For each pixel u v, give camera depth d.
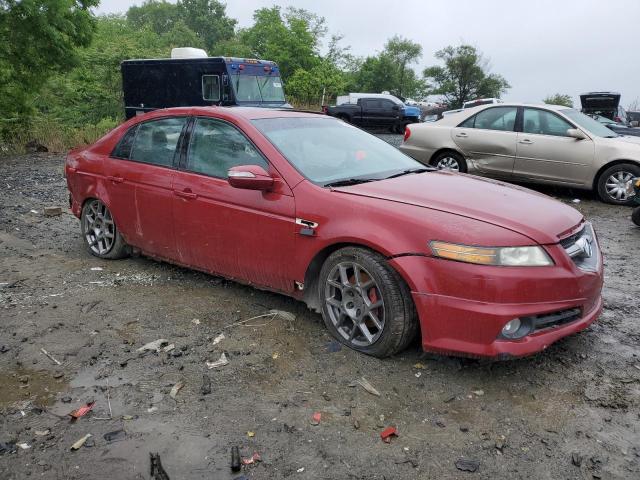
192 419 2.96
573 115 9.55
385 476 2.54
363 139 4.82
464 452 2.71
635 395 3.19
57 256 5.82
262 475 2.55
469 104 28.02
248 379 3.35
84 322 4.15
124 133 5.25
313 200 3.74
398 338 3.43
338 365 3.50
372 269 3.43
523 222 3.31
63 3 15.67
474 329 3.14
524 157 9.58
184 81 15.66
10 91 16.47
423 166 4.69
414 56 80.44
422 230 3.29
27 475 2.56
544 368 3.47
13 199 9.03
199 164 4.50
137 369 3.48
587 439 2.80
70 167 5.73
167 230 4.73
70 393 3.23
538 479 2.53
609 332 4.02
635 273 5.48
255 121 4.32
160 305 4.45
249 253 4.13
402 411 3.03
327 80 40.31
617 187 9.02
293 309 4.35
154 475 2.55
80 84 25.31
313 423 2.92
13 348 3.76
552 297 3.16
